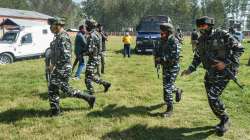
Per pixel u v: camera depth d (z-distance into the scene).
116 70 14.75
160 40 7.43
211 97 6.18
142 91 10.05
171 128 6.79
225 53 5.97
